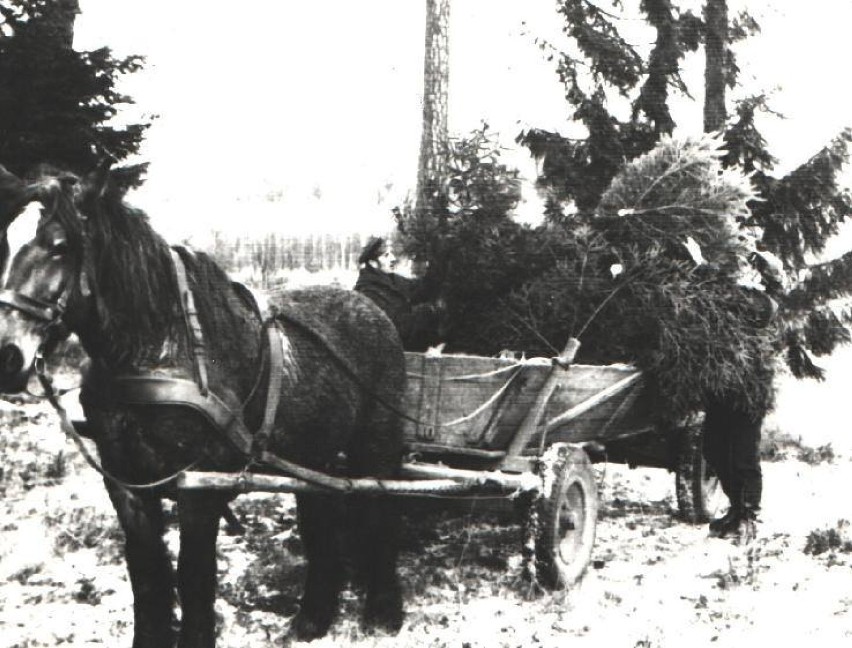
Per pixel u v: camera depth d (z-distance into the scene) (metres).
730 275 7.53
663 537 7.54
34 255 3.69
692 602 5.83
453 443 6.21
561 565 6.01
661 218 7.55
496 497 5.86
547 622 5.41
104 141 11.60
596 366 6.81
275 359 4.52
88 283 3.88
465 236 7.21
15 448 9.25
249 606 5.64
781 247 12.71
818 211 12.70
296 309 4.99
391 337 5.46
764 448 12.49
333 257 23.25
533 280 7.34
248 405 4.44
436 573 6.29
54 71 11.08
